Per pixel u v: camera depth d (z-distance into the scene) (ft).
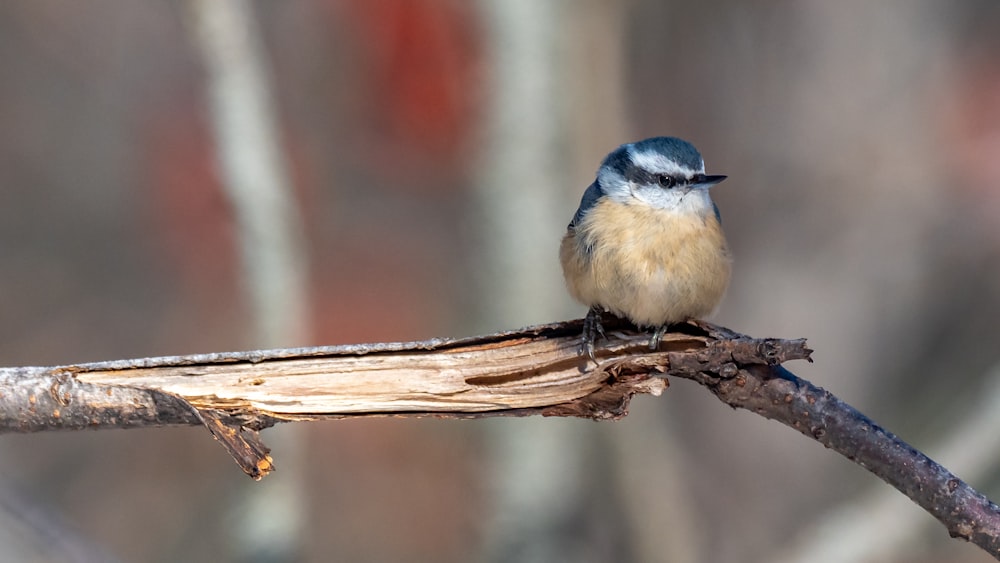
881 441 18.45
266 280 32.76
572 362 20.11
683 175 23.84
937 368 45.91
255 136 32.68
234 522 32.96
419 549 38.96
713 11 48.70
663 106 48.37
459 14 38.58
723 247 24.26
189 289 43.86
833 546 36.47
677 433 45.62
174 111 45.19
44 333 44.88
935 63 47.50
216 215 43.39
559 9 37.58
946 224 46.73
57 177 47.88
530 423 38.17
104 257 46.44
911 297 47.14
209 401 19.21
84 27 48.98
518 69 37.68
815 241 47.96
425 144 40.81
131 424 19.17
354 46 41.60
